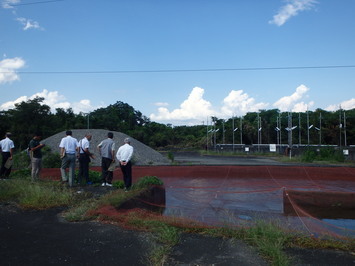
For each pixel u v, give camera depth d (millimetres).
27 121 37094
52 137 20156
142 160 19578
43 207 5887
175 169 14805
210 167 15281
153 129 74375
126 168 7789
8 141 9484
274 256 3520
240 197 9102
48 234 4445
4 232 4523
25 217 5301
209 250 3857
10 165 9406
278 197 9109
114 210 5590
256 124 59938
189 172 13969
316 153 27703
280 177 12977
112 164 8594
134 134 61125
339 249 3885
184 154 43500
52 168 14344
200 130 78250
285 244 3982
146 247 3955
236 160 28750
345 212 7605
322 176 13242
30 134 35562
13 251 3820
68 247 3959
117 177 11859
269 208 7734
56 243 4094
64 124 50188
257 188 10555
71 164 8219
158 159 21766
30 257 3643
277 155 36875
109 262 3520
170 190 10203
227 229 4508
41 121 38062
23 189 6840
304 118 58562
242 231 4430
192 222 4914
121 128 61062
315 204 8086
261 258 3619
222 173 13805
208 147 50500
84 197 6770
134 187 7879
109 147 8570
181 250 3859
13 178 8992
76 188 7855
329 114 55125
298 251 3801
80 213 5375
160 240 4156
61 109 53812
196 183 11508
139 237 4316
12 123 36906
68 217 5188
